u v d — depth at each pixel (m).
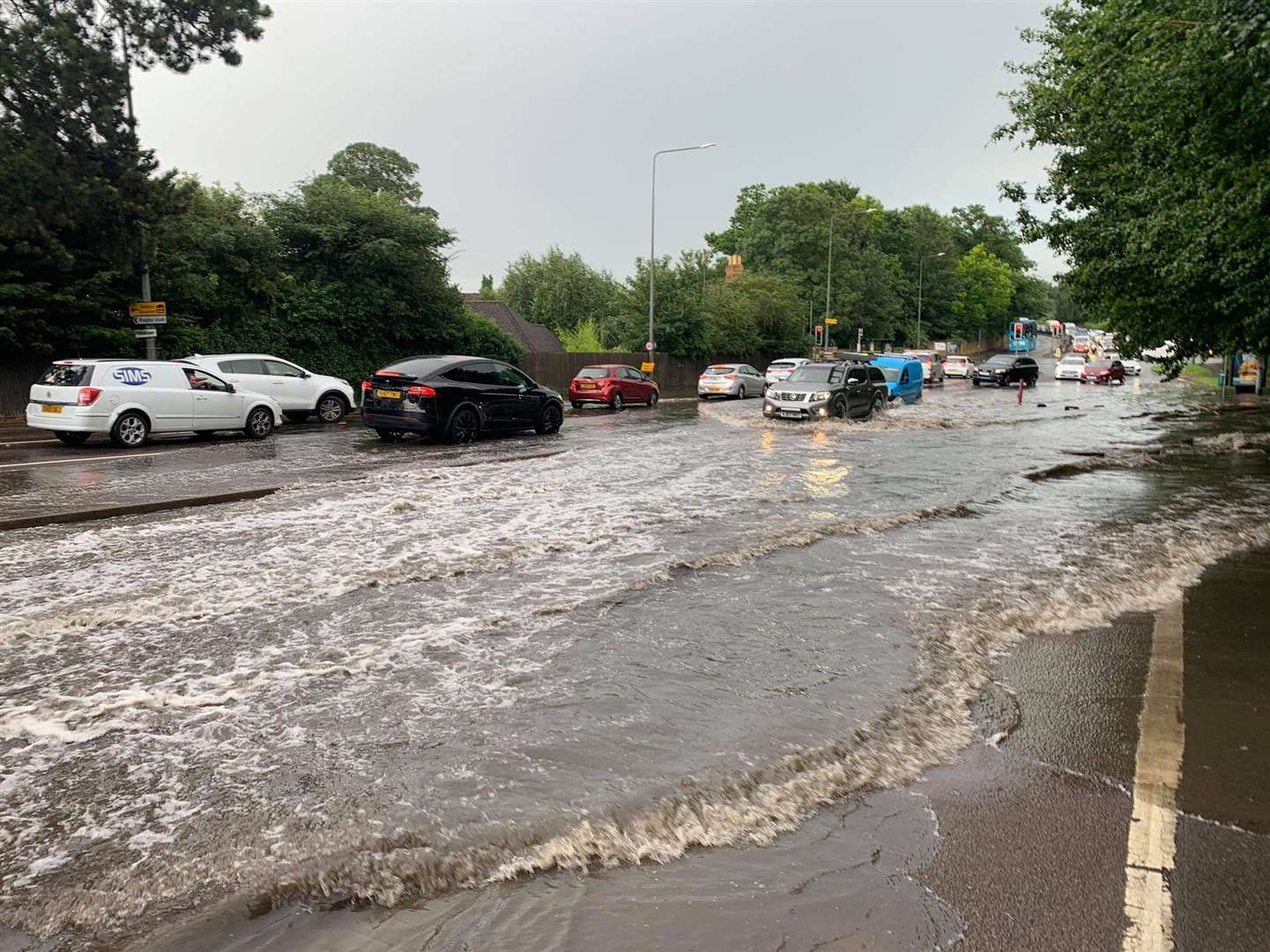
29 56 19.83
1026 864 3.01
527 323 54.88
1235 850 3.12
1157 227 11.02
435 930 2.60
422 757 3.67
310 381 21.67
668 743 3.87
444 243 31.61
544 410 19.23
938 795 3.51
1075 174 15.77
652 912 2.70
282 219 28.81
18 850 2.95
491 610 5.77
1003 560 7.64
